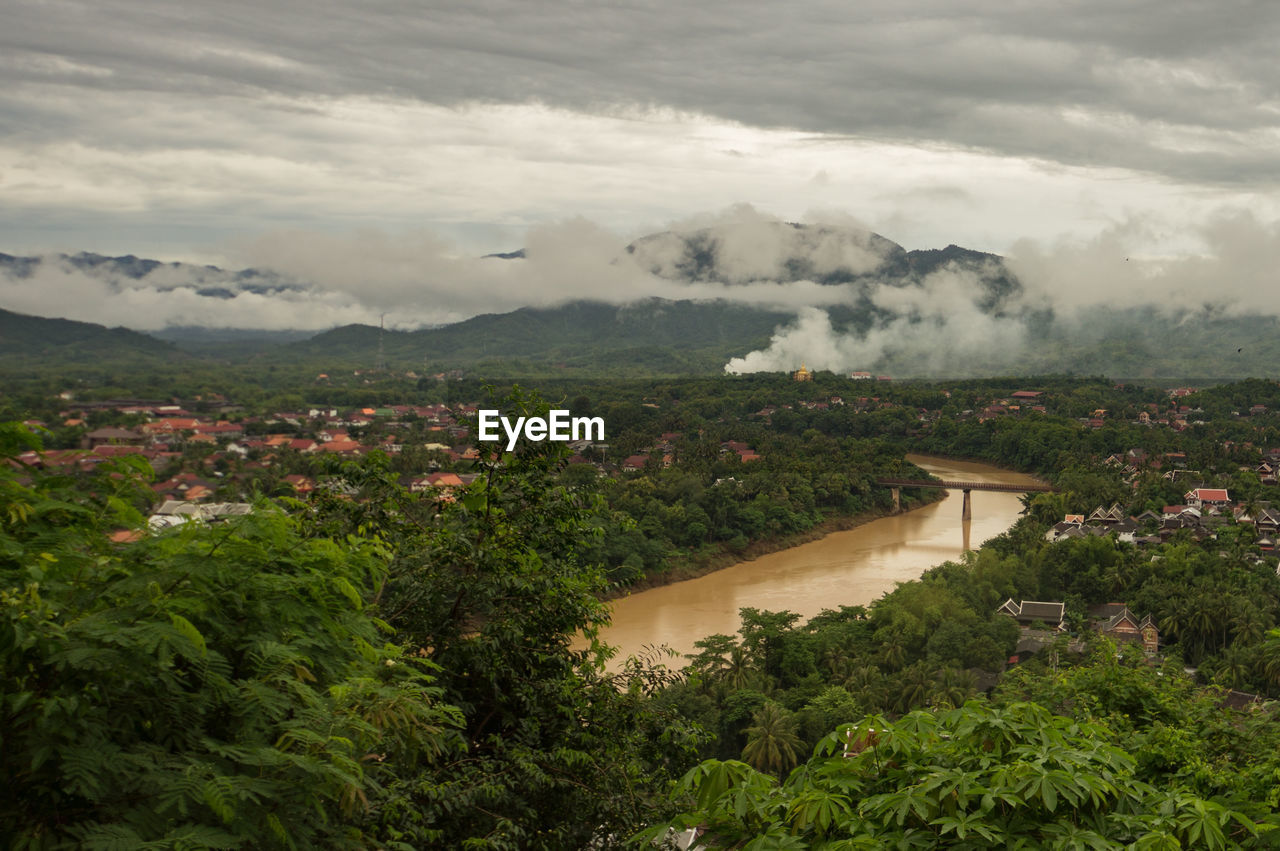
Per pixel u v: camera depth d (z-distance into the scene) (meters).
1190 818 6.26
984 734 7.02
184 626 5.59
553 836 11.08
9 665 5.25
